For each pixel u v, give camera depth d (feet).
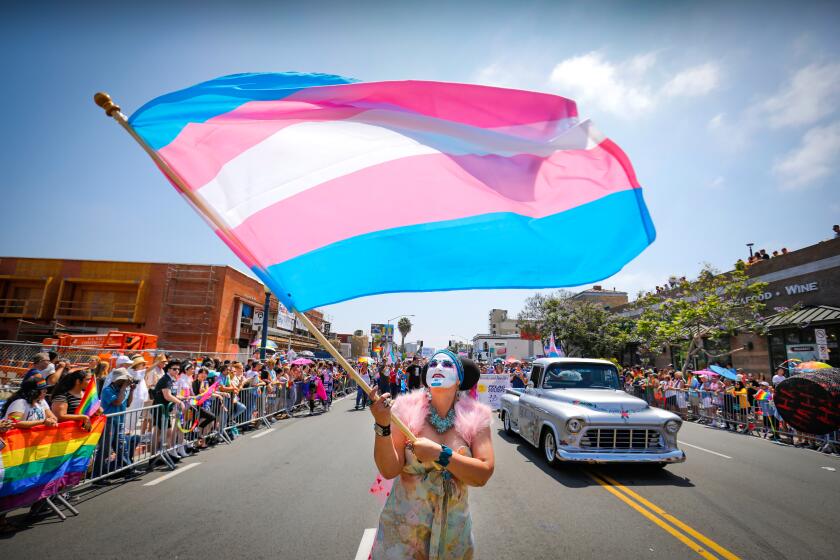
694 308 71.46
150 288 103.09
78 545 13.97
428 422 7.93
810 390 32.35
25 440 15.70
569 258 9.05
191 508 17.53
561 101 9.58
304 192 8.98
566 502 18.97
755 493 20.83
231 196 8.66
